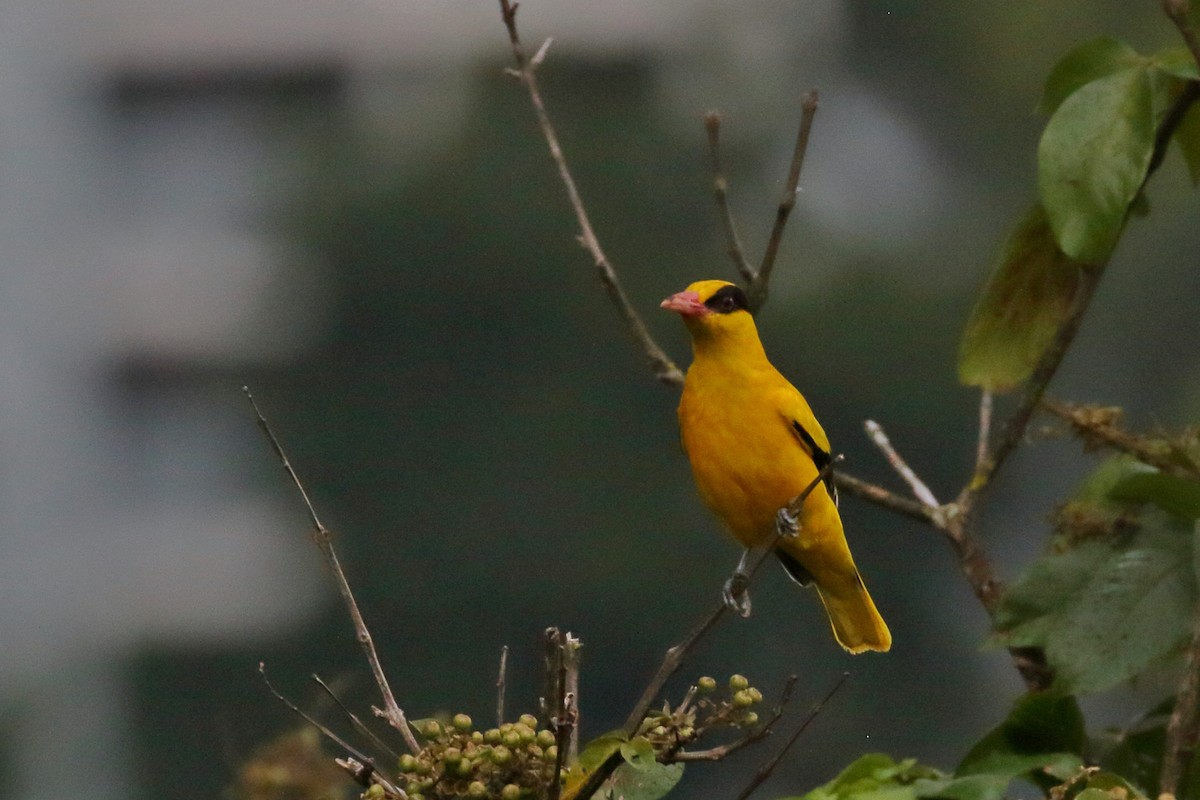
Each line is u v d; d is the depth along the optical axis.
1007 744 4.29
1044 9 24.06
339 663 20.22
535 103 5.33
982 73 24.94
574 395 21.52
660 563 20.14
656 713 3.61
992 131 24.77
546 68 24.23
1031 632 4.39
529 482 20.83
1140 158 4.40
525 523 20.50
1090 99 4.46
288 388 23.17
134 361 25.97
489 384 21.84
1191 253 20.28
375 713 3.64
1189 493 4.29
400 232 22.66
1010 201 24.03
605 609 19.97
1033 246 5.08
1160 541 4.37
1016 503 19.69
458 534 21.09
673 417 20.94
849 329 21.25
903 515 4.98
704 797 15.48
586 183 22.55
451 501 21.38
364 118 26.53
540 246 22.02
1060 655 4.27
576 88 24.09
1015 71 24.62
